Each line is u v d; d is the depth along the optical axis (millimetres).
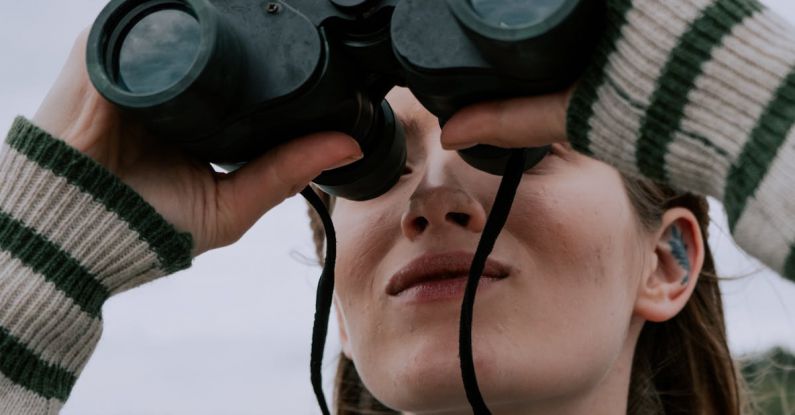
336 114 1315
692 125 1119
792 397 2338
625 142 1153
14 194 1355
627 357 1743
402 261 1537
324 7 1292
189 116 1222
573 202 1554
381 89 1417
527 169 1437
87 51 1235
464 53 1179
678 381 2027
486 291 1490
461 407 1543
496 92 1217
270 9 1278
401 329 1536
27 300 1342
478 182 1517
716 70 1111
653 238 1754
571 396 1567
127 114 1237
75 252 1346
